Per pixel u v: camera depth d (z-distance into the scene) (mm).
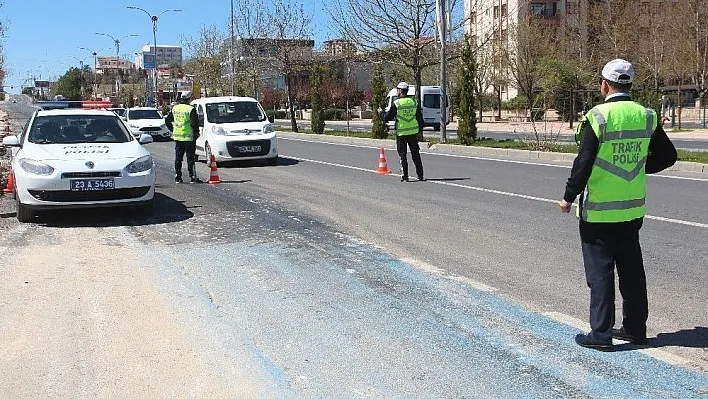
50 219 10453
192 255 7992
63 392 4363
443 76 25156
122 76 124562
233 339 5242
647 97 32688
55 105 17672
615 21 46781
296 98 67938
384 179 15062
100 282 6824
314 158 20906
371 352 4961
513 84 52125
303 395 4273
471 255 7828
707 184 13477
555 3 59094
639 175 4824
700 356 4809
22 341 5242
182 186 14484
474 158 20109
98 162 9898
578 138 4863
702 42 40156
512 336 5246
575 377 4496
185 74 80375
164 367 4723
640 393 4250
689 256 7586
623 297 5074
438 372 4602
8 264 7570
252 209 11266
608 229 4844
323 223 9922
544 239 8617
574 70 44531
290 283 6762
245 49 45562
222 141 18391
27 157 9984
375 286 6625
